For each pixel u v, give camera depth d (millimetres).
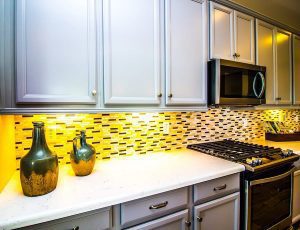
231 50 1653
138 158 1531
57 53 987
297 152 1757
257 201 1404
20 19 906
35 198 877
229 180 1300
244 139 2324
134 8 1194
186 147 1883
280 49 2068
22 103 920
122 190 955
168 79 1327
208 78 1540
